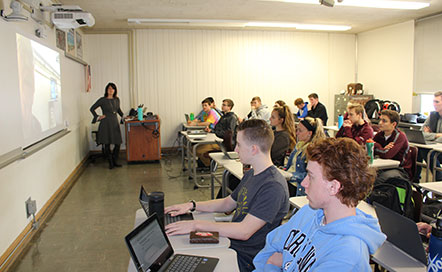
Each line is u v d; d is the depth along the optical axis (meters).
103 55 7.43
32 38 3.36
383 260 1.52
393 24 7.24
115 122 6.23
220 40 7.75
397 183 2.10
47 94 3.89
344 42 8.41
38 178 3.65
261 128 1.79
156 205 1.60
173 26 7.12
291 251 1.13
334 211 0.98
